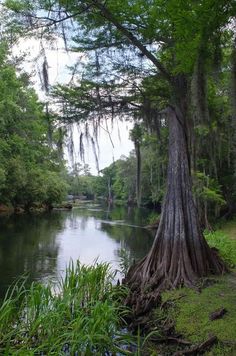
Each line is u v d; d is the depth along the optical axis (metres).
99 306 6.32
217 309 7.14
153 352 6.27
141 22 8.74
